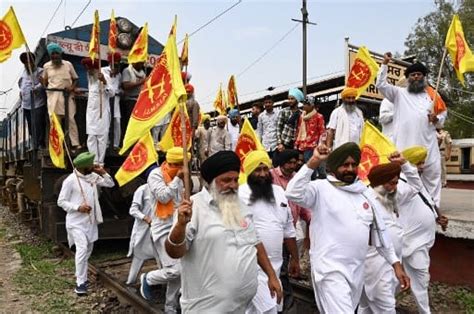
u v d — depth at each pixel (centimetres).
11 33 753
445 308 533
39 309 540
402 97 563
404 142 559
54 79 815
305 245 735
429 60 2853
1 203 1762
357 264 345
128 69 880
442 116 559
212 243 280
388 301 384
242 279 282
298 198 346
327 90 1346
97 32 771
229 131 1099
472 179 1378
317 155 340
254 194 400
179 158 502
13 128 1314
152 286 518
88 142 798
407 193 441
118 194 823
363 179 469
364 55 623
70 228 598
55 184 794
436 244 620
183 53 860
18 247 882
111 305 546
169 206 500
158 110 291
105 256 808
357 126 657
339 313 326
